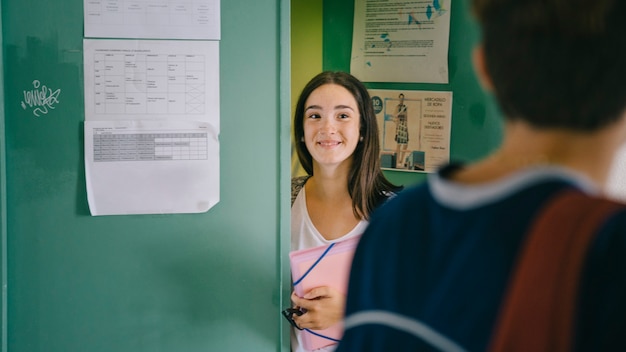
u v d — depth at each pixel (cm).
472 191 58
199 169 170
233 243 174
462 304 56
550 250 51
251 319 176
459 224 58
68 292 170
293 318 171
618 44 54
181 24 166
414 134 215
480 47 63
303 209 190
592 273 49
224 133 171
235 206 173
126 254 171
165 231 172
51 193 167
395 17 214
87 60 165
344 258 171
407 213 64
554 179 54
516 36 57
